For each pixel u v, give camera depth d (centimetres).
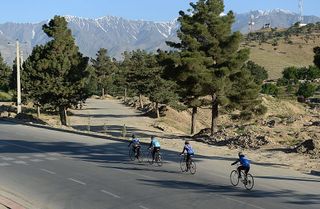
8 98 9881
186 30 4394
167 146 3616
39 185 2195
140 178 2367
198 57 4172
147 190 2086
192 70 4156
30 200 1903
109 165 2769
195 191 2069
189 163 2505
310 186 2212
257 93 4353
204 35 4272
